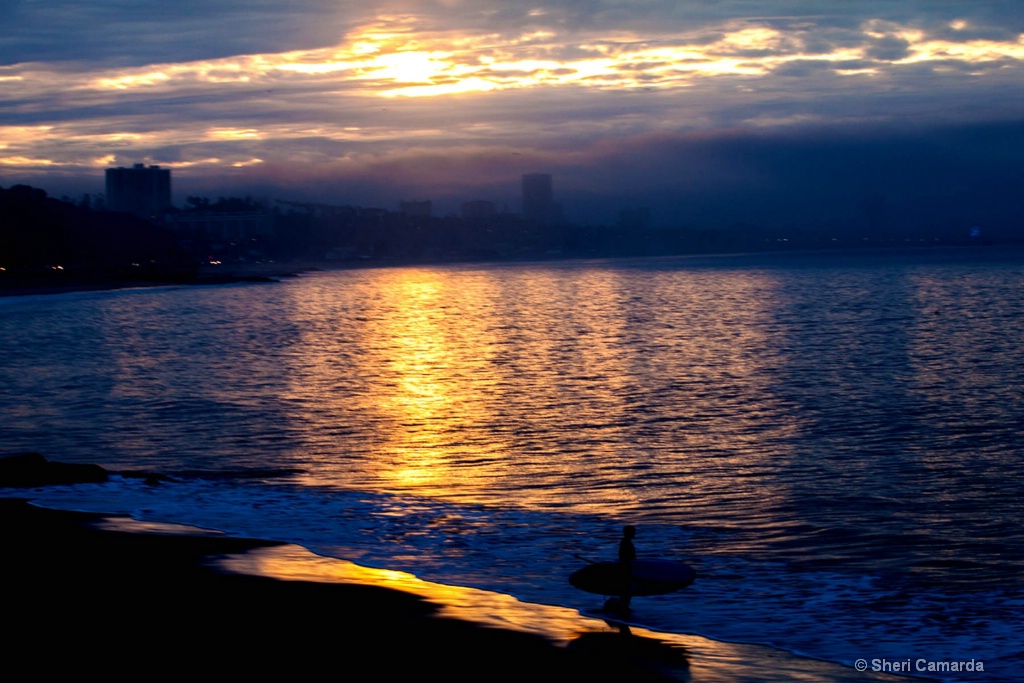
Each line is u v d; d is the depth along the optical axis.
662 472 25.27
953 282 150.88
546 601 14.65
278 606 13.92
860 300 113.06
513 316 102.00
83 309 129.75
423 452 28.62
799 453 27.89
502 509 21.06
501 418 35.53
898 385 43.50
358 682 11.16
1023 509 21.02
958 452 27.78
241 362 59.47
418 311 115.50
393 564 16.59
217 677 11.14
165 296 168.62
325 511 20.75
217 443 30.61
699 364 54.03
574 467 26.06
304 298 157.12
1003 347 59.34
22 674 11.11
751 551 17.84
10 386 48.00
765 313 96.19
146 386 47.09
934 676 11.99
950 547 18.09
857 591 15.45
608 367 53.47
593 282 198.00
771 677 11.80
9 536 17.92
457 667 11.71
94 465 24.56
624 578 14.76
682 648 12.75
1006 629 13.73
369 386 46.41
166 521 19.56
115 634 12.60
